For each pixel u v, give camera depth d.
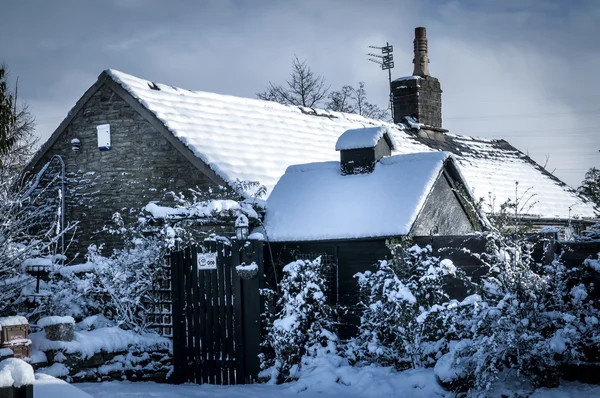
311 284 12.39
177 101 20.20
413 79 28.72
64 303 13.33
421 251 12.30
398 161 15.61
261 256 12.54
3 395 5.43
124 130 19.52
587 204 28.16
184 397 10.23
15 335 10.73
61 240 20.22
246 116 21.67
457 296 12.16
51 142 20.66
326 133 23.66
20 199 13.57
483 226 16.52
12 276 12.95
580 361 10.36
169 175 18.64
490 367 9.69
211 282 12.93
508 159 30.23
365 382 10.93
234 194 16.92
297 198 15.84
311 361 11.98
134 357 12.87
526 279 10.35
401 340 11.78
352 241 14.33
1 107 14.28
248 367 12.45
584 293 10.30
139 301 14.18
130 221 19.23
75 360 11.81
